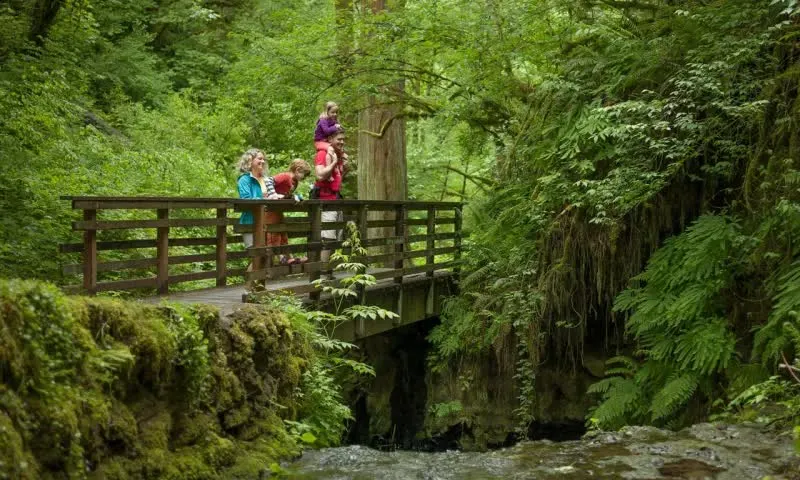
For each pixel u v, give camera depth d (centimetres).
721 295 951
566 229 1112
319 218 952
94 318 455
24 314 392
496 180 1367
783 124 919
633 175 1001
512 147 1224
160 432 481
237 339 606
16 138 1177
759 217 927
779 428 676
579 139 1076
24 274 890
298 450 611
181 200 786
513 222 1210
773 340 821
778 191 899
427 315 1264
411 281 1193
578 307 1146
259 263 863
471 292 1238
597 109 985
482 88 1294
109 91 2022
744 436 661
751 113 938
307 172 1070
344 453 624
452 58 1311
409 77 1365
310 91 1368
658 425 969
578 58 1123
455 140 1738
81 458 400
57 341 410
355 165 2003
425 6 1255
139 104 1900
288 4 2028
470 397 1262
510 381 1232
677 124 953
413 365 1330
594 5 1184
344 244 988
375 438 1284
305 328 754
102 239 1103
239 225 846
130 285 738
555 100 1144
